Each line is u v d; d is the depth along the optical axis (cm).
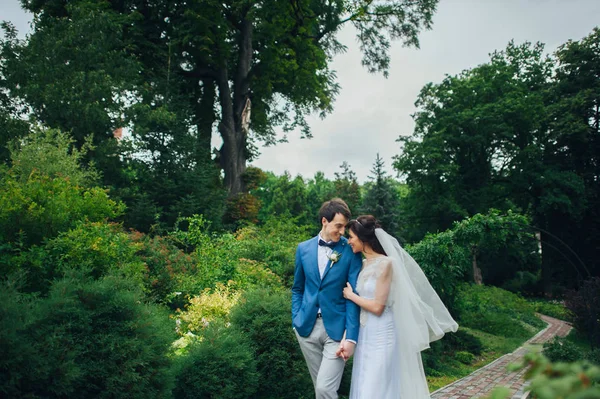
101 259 630
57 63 1486
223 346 477
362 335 384
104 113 1445
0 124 1328
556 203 2806
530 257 3709
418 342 383
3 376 294
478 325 1537
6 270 536
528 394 614
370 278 380
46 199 651
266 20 2095
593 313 1092
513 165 2988
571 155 3030
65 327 338
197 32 1928
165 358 393
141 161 1650
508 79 3002
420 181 3019
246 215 1964
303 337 383
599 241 3002
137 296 398
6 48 1462
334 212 381
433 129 3031
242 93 2228
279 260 1125
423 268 936
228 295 799
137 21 1958
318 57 2256
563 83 3039
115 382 349
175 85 1928
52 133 1122
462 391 657
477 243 962
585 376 90
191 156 1725
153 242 955
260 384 517
